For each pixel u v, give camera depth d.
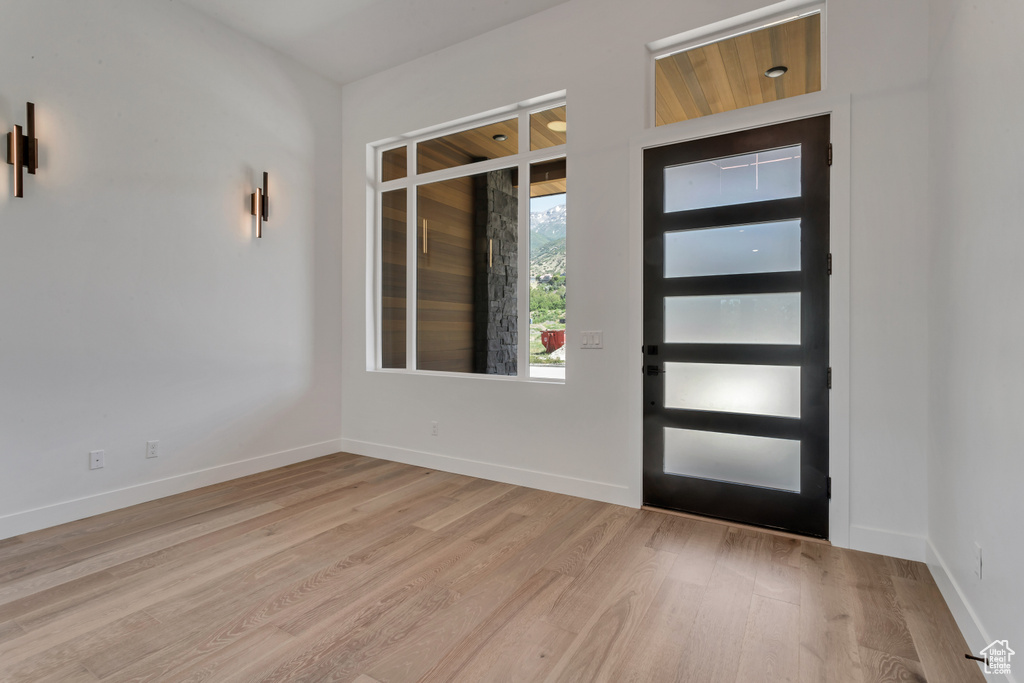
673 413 3.10
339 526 2.86
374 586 2.19
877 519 2.52
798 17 2.83
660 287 3.12
